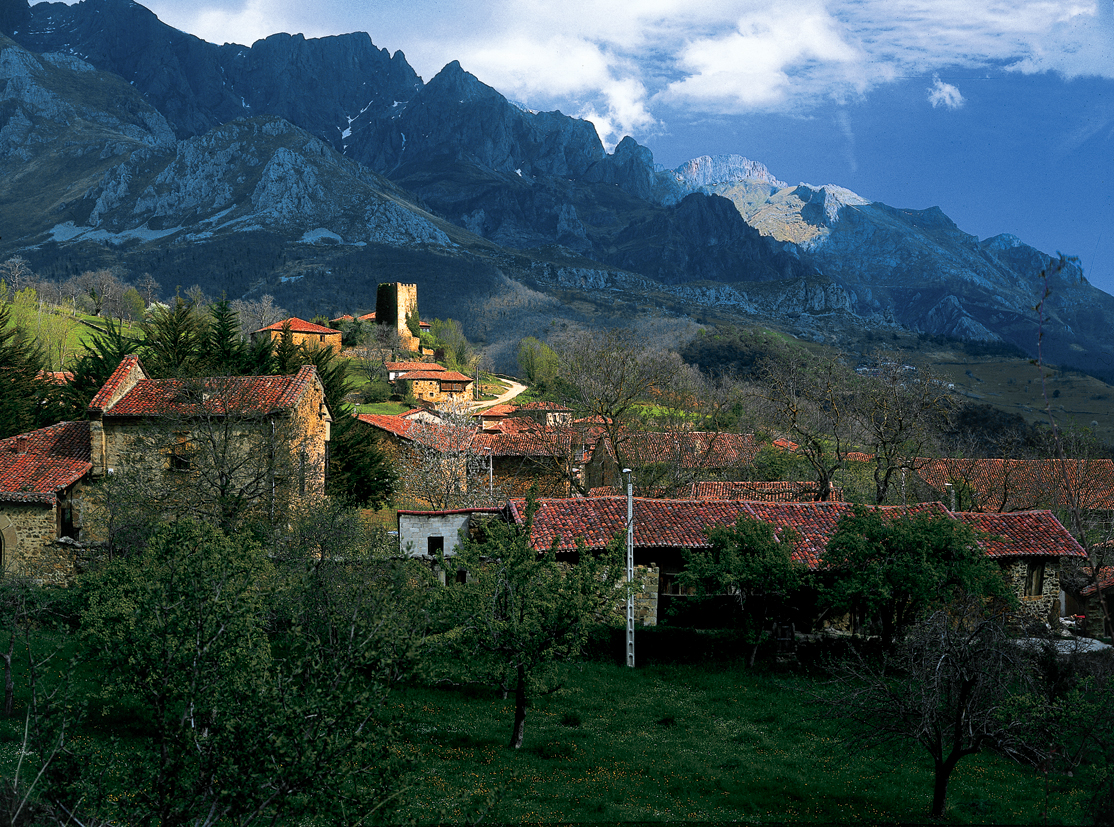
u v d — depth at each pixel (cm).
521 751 2706
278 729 1328
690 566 3622
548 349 17838
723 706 3250
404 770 1531
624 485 5566
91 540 4153
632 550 3728
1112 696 2291
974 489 5850
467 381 15625
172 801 1329
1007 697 2373
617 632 3725
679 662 3662
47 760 1391
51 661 2825
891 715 2483
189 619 1467
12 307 10225
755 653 3641
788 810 2342
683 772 2606
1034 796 2525
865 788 2583
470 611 2747
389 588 2816
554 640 2742
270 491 4034
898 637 3562
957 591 3444
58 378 6556
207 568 1619
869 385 5559
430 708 3048
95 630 1761
